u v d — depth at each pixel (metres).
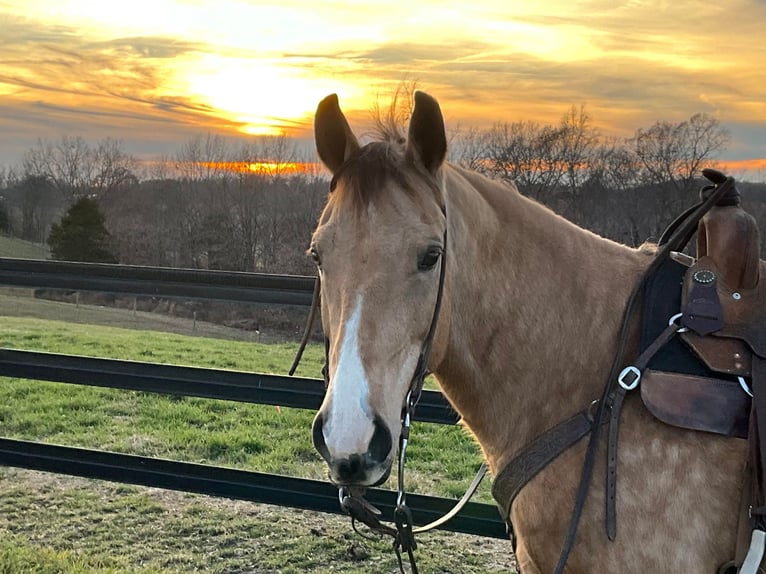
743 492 1.74
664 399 1.81
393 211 1.73
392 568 3.70
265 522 4.25
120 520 4.25
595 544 1.82
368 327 1.67
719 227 1.94
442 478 5.23
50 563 3.57
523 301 2.01
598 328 1.99
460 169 2.12
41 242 41.84
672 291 1.96
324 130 1.93
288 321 19.09
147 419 6.66
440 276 1.79
